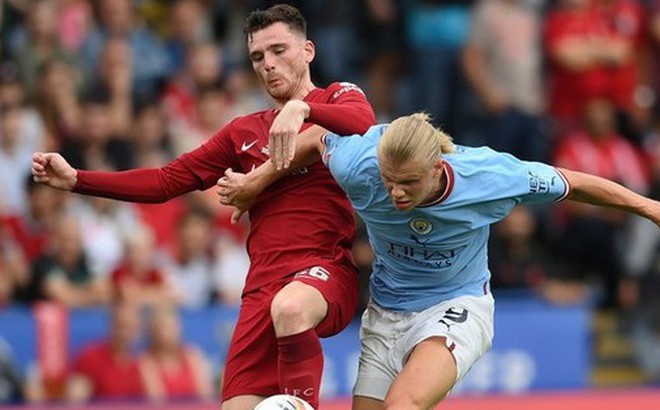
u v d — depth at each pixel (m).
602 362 49.28
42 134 45.25
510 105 51.50
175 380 41.28
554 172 24.22
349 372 43.91
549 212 49.81
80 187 25.50
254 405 25.16
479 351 24.86
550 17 52.62
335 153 23.80
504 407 42.78
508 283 47.00
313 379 23.58
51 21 47.44
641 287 49.78
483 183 23.55
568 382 46.44
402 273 24.81
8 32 47.69
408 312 25.09
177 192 26.03
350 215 25.39
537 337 46.25
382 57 52.34
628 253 50.06
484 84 51.53
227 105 48.03
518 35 51.78
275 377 25.12
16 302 42.03
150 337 41.22
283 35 24.95
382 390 25.50
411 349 24.88
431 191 23.11
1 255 42.25
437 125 51.72
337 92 24.75
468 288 25.03
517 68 51.62
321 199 25.06
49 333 40.91
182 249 43.84
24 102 45.88
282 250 25.00
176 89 47.88
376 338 25.58
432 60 52.38
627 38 52.88
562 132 51.88
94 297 42.25
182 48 49.66
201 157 25.95
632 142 51.72
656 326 49.34
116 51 47.47
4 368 40.41
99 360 40.78
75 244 42.41
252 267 25.47
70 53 47.41
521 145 51.09
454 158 23.59
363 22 52.50
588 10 52.56
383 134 22.80
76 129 45.72
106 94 46.81
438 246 24.05
